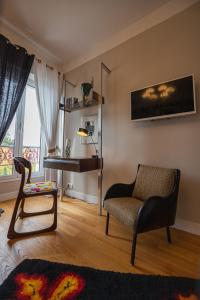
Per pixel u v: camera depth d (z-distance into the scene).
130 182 2.25
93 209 2.42
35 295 0.96
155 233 1.75
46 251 1.40
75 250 1.42
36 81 2.78
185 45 1.86
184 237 1.67
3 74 2.26
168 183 1.52
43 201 2.70
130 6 2.05
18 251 1.38
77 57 3.09
